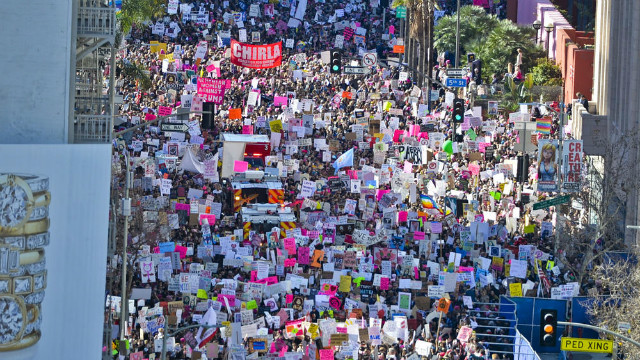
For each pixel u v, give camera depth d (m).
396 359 156.25
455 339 162.38
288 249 182.75
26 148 119.38
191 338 155.62
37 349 119.38
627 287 177.38
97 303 124.44
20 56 126.75
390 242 195.12
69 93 130.12
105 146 123.94
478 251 192.88
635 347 158.38
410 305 169.75
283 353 155.00
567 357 174.75
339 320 167.50
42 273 119.00
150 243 179.12
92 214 123.19
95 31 135.88
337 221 198.75
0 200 115.88
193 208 193.62
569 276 189.25
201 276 172.00
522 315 177.75
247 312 161.00
